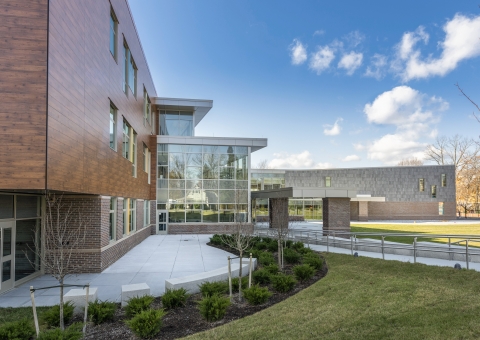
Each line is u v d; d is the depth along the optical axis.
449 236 11.34
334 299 7.60
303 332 5.67
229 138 25.98
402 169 48.22
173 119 28.81
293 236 20.30
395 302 7.02
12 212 9.95
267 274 9.65
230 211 25.66
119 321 6.70
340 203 21.77
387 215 47.69
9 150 7.59
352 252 13.88
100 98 12.11
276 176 46.91
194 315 7.00
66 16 8.97
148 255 15.60
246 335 5.62
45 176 7.70
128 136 18.05
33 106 7.73
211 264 13.42
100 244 12.03
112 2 13.93
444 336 5.23
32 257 11.05
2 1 7.78
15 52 7.77
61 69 8.62
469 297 7.10
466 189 57.34
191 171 25.56
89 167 10.77
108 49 13.28
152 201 24.92
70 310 6.57
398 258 12.41
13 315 7.32
